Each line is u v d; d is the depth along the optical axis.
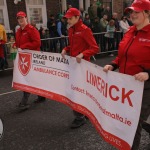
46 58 4.01
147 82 2.46
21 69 4.54
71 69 3.56
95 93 2.95
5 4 10.85
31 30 4.32
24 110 4.55
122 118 2.47
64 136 3.54
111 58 9.19
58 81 3.93
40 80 4.25
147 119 2.72
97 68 2.81
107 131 2.71
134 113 2.34
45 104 4.80
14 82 4.71
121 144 2.54
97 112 2.94
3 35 7.57
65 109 4.52
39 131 3.73
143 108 2.50
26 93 4.56
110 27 9.88
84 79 3.24
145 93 2.47
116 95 2.49
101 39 9.37
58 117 4.20
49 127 3.85
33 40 4.33
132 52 2.43
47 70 4.07
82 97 3.38
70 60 3.55
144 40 2.37
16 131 3.76
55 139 3.47
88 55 3.39
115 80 2.47
